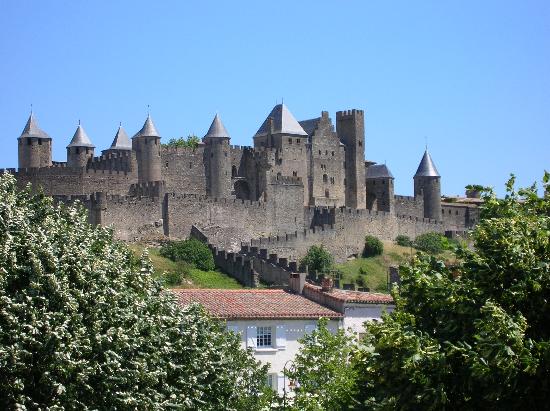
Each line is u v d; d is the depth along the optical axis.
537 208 52.75
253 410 65.31
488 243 50.03
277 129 199.75
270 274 143.12
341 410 57.59
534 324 47.53
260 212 178.88
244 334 78.19
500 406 46.16
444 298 49.06
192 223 167.38
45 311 50.75
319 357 67.56
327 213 184.38
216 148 190.38
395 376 47.34
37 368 50.19
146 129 182.00
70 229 57.91
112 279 55.84
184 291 82.75
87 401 51.50
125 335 52.22
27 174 168.25
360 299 84.62
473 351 44.88
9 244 53.19
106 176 172.62
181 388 57.19
